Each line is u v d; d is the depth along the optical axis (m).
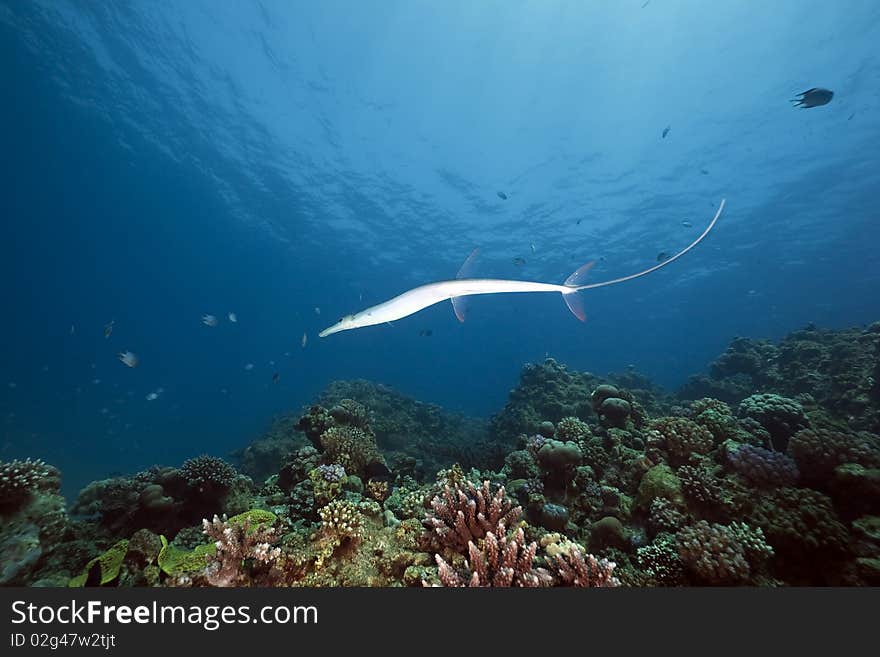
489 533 4.32
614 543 5.42
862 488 4.84
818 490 5.44
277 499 7.24
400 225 44.53
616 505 6.14
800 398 9.41
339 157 36.78
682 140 32.38
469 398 63.59
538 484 6.50
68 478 20.77
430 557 4.80
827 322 54.22
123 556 4.80
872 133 28.36
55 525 5.25
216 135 33.41
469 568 4.37
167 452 29.05
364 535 5.08
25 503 5.22
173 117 31.30
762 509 5.02
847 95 26.38
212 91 29.73
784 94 27.56
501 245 46.34
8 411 32.34
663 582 4.43
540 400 14.95
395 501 6.74
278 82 30.22
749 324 58.53
